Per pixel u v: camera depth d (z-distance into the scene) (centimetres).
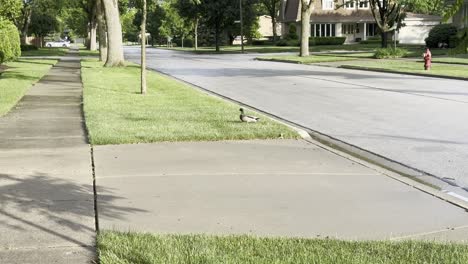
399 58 4016
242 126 1191
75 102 1645
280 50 6338
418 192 719
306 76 2742
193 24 8694
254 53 5872
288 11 8806
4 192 704
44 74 2711
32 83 2225
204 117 1312
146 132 1105
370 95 1889
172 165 862
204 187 735
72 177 783
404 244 518
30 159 895
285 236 547
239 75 2847
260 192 712
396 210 641
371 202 672
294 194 704
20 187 728
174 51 7319
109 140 1028
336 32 8331
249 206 652
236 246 510
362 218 610
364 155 982
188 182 761
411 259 476
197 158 912
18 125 1224
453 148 1029
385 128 1246
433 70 2864
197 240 525
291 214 623
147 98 1711
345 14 8294
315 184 755
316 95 1911
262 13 9681
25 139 1062
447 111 1493
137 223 588
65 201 666
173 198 683
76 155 927
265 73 2970
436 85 2236
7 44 2562
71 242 529
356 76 2728
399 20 4766
